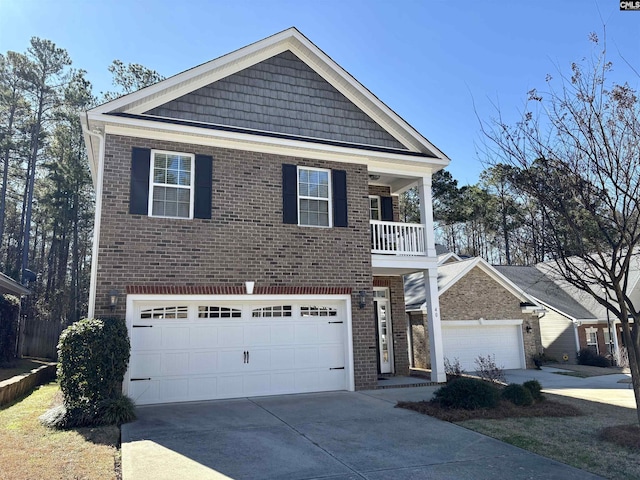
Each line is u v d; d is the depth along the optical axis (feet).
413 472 19.61
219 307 37.29
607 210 25.85
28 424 27.25
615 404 35.45
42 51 106.32
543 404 33.68
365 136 46.03
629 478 18.97
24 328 69.56
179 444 23.31
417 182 50.39
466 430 26.61
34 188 111.96
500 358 64.23
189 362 35.68
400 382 44.34
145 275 34.65
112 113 35.81
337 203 42.52
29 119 105.50
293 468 19.95
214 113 40.19
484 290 64.75
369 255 42.91
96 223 34.22
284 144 40.42
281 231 39.70
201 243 36.76
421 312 62.34
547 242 27.71
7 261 113.39
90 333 28.96
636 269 77.71
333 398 36.35
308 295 39.78
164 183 37.01
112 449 22.44
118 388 31.14
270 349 38.29
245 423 28.02
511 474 19.44
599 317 76.43
